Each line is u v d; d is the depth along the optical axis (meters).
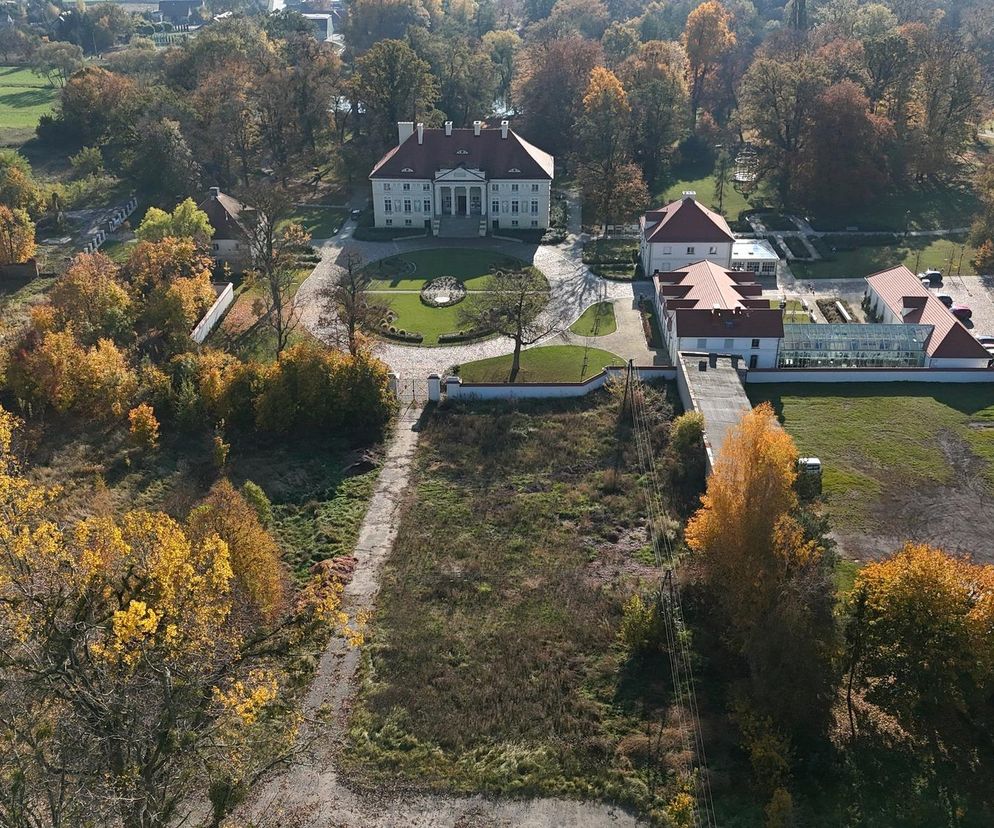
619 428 79.88
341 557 63.25
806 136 136.25
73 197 142.62
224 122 144.00
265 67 166.62
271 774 45.06
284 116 152.75
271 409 78.75
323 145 171.12
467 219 132.12
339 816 43.25
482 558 63.22
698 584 55.78
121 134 150.38
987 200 118.44
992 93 172.88
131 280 100.38
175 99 147.75
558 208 140.25
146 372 81.81
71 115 172.50
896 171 142.50
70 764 33.72
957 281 113.00
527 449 77.50
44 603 35.97
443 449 77.81
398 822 43.03
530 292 102.38
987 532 65.25
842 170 131.75
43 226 135.38
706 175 159.38
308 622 47.12
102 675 35.78
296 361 80.19
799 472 60.97
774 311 88.69
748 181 152.25
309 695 50.62
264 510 64.69
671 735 47.44
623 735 47.97
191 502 66.62
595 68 160.38
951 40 162.38
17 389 78.06
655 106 150.25
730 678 51.16
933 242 125.56
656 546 64.31
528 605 58.31
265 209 102.06
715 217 116.62
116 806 31.77
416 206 133.00
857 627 46.41
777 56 163.00
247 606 51.06
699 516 53.53
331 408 80.56
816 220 134.12
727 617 52.47
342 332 98.25
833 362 90.44
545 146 165.38
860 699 49.34
